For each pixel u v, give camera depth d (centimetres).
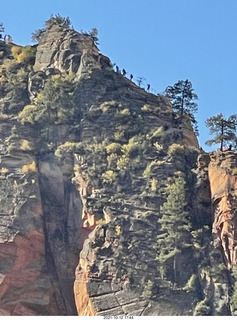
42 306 16475
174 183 17450
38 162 17838
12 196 17212
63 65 19312
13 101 18725
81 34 19825
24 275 16575
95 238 16712
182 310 16038
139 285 16238
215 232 16912
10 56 19912
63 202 17475
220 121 18262
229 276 16412
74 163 17800
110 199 17200
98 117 18338
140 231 16800
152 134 18138
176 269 16488
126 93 18812
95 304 16125
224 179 17338
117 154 17812
